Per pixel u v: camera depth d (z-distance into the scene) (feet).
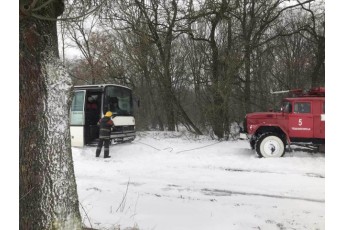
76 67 90.02
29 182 15.34
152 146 53.36
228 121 61.16
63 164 15.81
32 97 15.49
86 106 51.19
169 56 64.75
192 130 68.64
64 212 15.55
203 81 64.69
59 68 16.28
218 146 53.26
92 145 51.75
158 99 83.46
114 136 50.90
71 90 16.55
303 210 23.98
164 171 37.35
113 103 52.16
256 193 28.40
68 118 16.47
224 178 33.73
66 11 16.72
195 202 25.77
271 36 76.23
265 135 43.88
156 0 55.62
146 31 57.31
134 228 20.08
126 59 70.38
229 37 61.98
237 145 53.93
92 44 82.58
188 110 75.31
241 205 25.05
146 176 34.83
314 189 29.45
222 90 58.90
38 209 15.24
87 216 21.03
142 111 84.69
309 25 71.77
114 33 73.15
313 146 45.09
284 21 80.07
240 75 65.31
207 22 63.41
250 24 63.36
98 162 42.60
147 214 22.86
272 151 43.60
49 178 15.40
